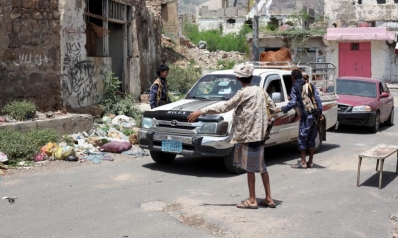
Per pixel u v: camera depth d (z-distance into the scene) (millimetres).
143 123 9359
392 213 6699
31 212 6484
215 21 66062
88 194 7406
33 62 12258
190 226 6039
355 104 14773
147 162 9938
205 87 10203
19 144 9539
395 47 33344
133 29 17234
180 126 8883
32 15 12172
